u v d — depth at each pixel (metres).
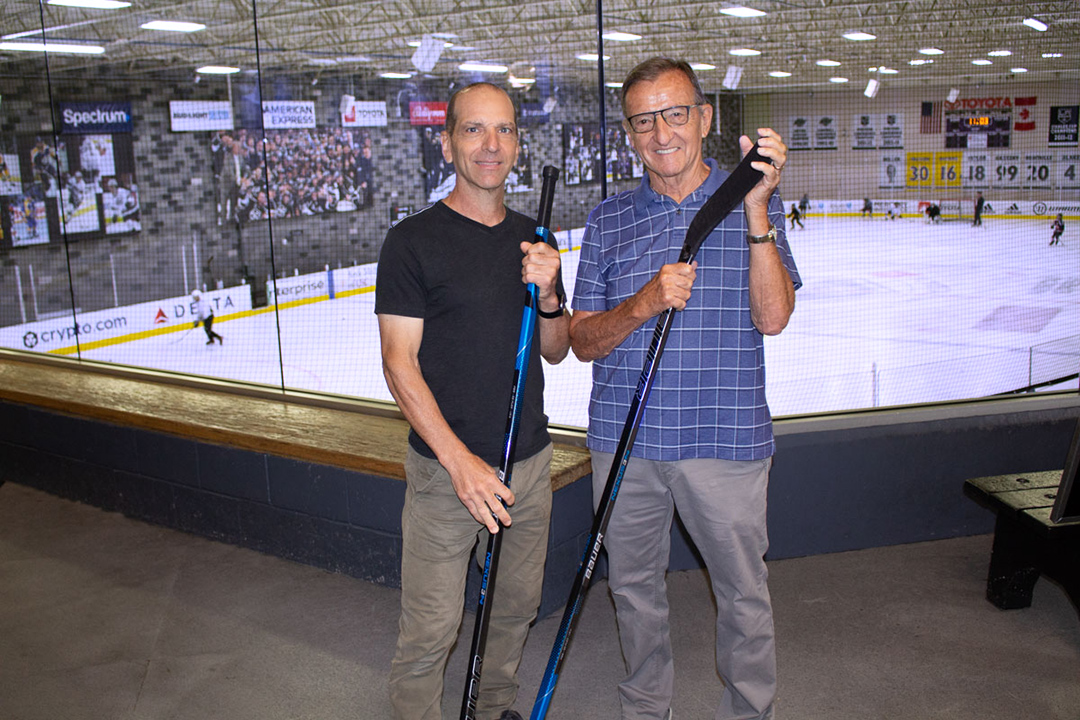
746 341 1.79
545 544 1.94
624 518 1.90
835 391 3.57
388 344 1.70
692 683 2.22
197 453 3.14
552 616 2.61
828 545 2.95
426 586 1.79
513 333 1.77
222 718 2.12
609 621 2.58
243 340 4.34
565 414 3.21
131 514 3.42
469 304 1.73
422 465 1.78
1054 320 7.77
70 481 3.60
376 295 1.72
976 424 2.97
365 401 3.30
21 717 2.14
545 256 1.62
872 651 2.32
